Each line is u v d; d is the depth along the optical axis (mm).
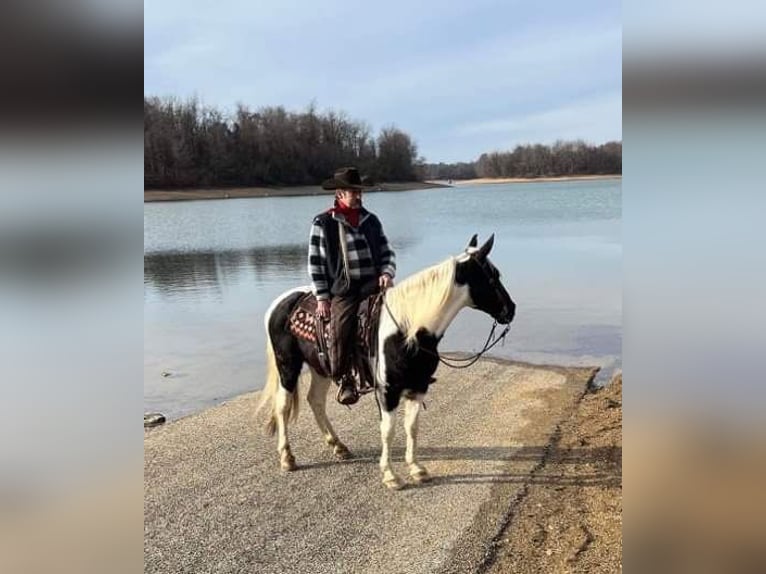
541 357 8641
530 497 4438
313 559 3738
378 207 48312
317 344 4668
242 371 8516
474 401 6727
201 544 3943
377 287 4602
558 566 3527
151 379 8164
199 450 5582
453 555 3719
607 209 40500
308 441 5738
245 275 18078
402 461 5215
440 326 4316
